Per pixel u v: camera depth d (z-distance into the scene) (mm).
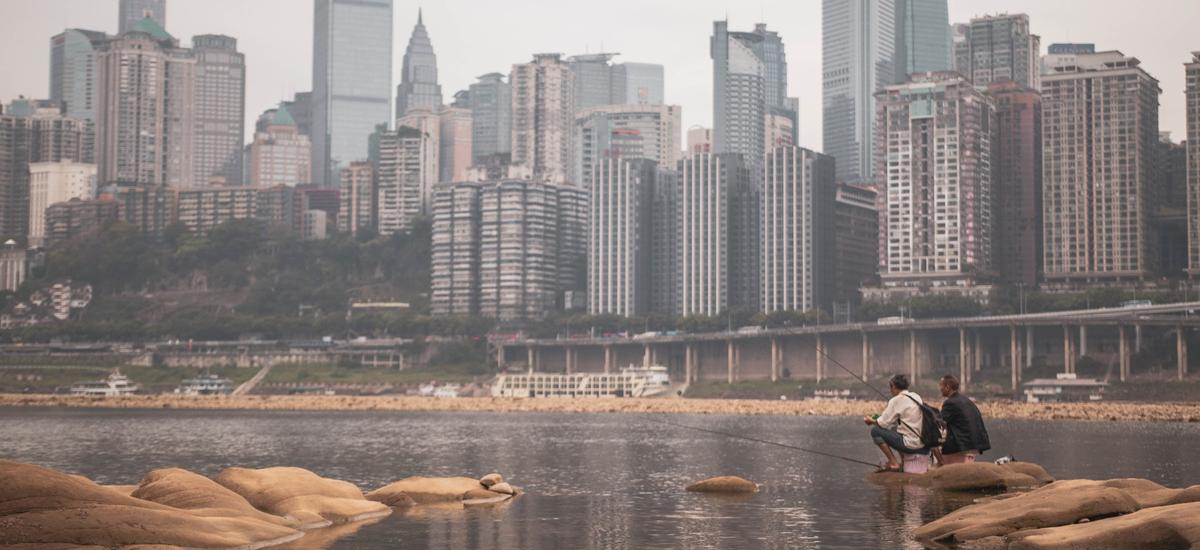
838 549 31625
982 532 31547
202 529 32031
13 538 28812
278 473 41906
